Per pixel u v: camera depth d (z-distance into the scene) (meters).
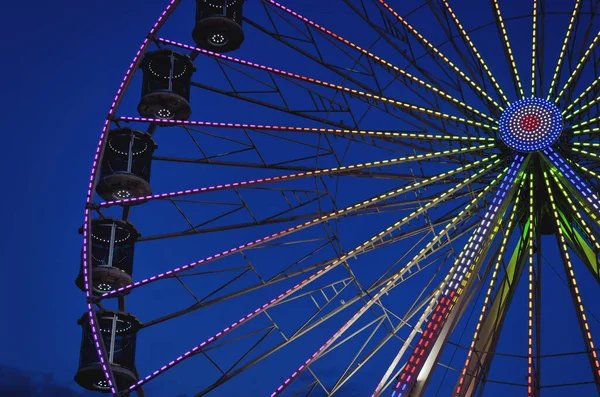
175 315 34.97
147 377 32.97
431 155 35.56
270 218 35.94
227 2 39.06
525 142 34.88
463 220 35.69
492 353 30.91
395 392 30.27
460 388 30.39
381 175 36.28
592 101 35.44
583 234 35.50
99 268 35.56
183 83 38.69
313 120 37.22
